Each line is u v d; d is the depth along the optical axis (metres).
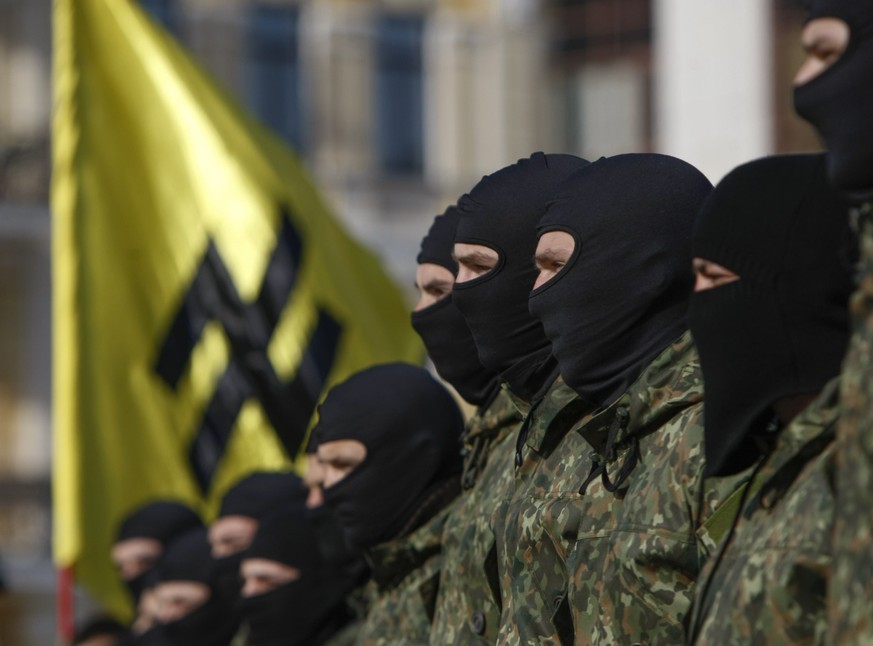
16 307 53.47
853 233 8.62
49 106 52.09
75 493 22.77
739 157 25.45
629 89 57.81
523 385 11.97
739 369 8.93
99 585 22.81
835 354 8.78
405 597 14.16
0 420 53.28
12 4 51.81
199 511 23.11
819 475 8.51
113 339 23.12
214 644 21.39
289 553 16.81
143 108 23.64
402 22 55.41
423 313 13.44
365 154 54.62
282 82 53.62
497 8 56.66
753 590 8.52
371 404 14.41
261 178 23.69
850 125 8.23
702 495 9.48
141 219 23.47
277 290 23.53
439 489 14.42
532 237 11.89
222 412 23.25
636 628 9.77
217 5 52.34
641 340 10.38
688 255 10.35
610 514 10.19
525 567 11.09
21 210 52.00
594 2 58.66
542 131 57.72
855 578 7.74
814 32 8.37
